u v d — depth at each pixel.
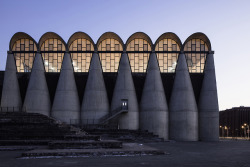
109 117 35.50
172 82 38.62
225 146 24.25
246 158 13.30
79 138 18.42
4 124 23.20
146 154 14.01
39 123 23.69
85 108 37.25
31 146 17.69
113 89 38.47
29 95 36.97
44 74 38.66
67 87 37.56
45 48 39.69
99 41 39.25
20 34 38.81
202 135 36.75
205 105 37.16
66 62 38.38
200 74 38.53
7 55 38.91
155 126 36.12
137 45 39.72
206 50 39.62
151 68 38.06
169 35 38.84
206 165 10.44
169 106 38.12
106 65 39.22
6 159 11.95
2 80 40.22
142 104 37.69
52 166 9.70
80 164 10.21
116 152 13.50
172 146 23.55
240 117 73.00
